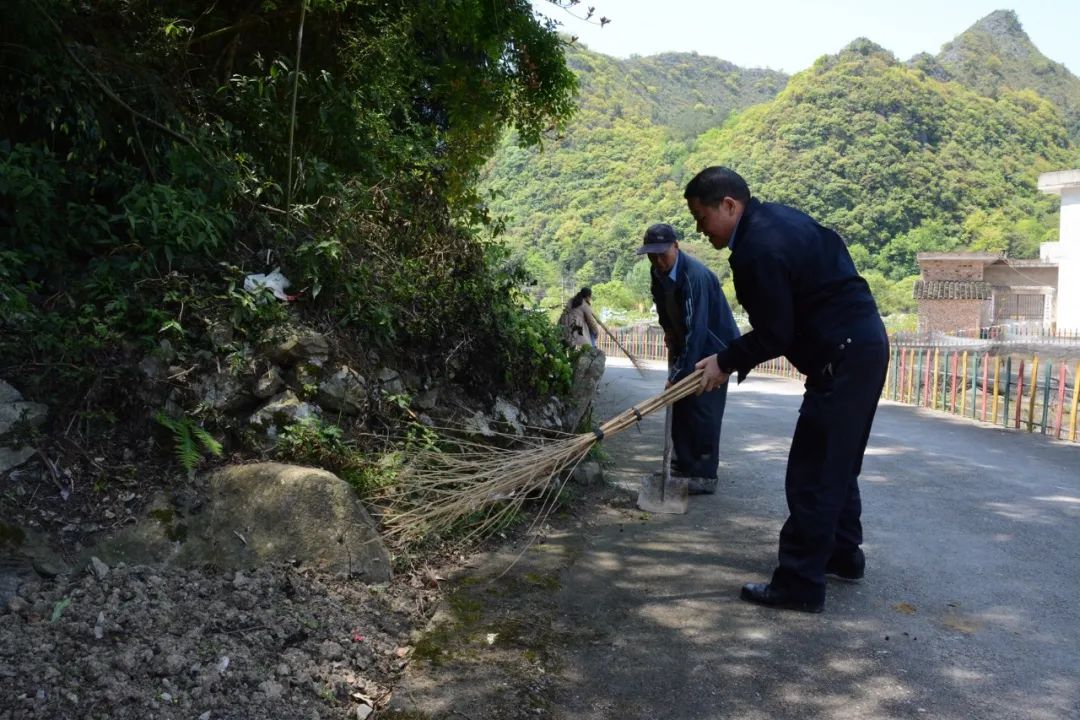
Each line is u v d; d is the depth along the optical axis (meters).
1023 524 5.63
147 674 2.96
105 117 4.96
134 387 4.15
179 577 3.63
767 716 3.16
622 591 4.32
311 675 3.18
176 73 5.50
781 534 4.19
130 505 3.82
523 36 7.32
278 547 3.90
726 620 3.99
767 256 3.93
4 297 4.05
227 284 4.70
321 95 5.95
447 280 5.82
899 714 3.18
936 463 7.66
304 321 4.82
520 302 6.91
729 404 11.95
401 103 7.31
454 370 5.58
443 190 6.90
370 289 5.24
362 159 6.19
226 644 3.21
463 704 3.15
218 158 5.14
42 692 2.78
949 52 133.75
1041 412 10.59
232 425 4.31
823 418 4.02
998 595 4.36
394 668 3.43
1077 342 20.91
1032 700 3.29
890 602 4.26
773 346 4.00
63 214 4.70
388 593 4.00
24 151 4.44
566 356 6.88
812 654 3.66
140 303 4.36
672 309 6.34
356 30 6.41
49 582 3.47
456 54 7.96
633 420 4.38
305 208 5.41
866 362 3.99
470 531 4.88
